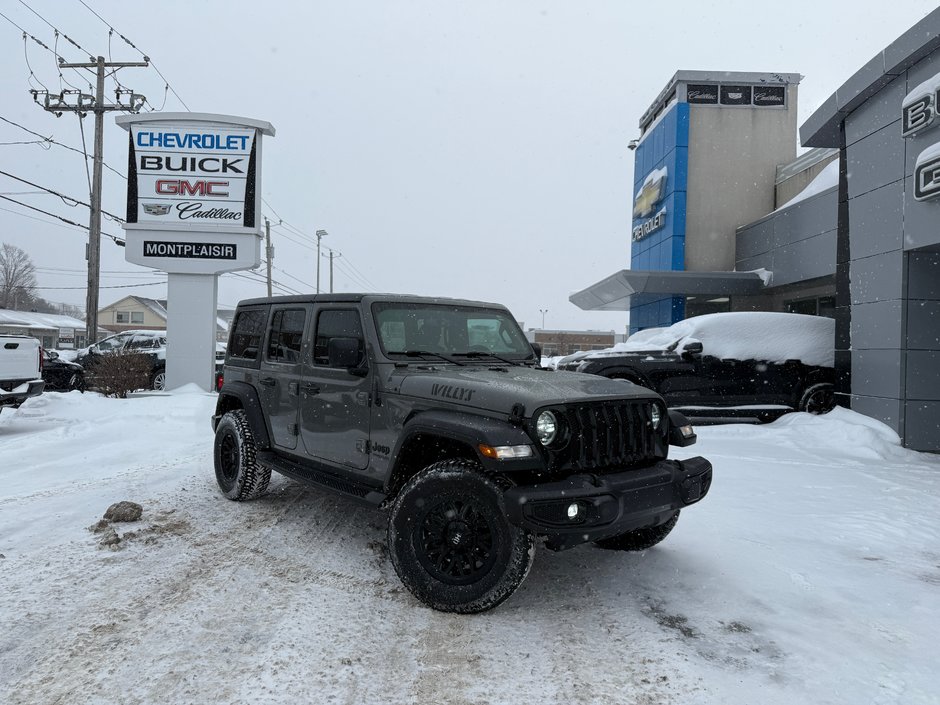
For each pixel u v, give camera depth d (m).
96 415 11.02
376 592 3.73
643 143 22.61
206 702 2.55
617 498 3.29
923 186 8.04
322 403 4.60
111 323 70.94
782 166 18.73
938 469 7.26
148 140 15.38
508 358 4.77
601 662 2.94
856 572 4.08
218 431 5.84
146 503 5.54
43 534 4.64
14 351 9.42
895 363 8.78
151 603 3.49
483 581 3.32
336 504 5.59
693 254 18.95
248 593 3.65
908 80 8.59
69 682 2.68
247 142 15.49
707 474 3.85
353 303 4.48
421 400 3.79
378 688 2.70
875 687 2.72
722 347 10.05
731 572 4.04
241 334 5.88
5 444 8.37
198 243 15.46
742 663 2.92
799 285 15.66
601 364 10.01
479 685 2.74
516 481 3.31
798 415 9.73
